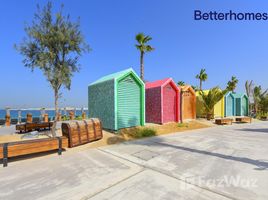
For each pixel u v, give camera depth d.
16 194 4.03
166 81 16.27
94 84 13.87
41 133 11.55
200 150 7.63
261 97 28.31
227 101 25.16
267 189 4.09
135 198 3.77
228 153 7.12
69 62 10.27
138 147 8.29
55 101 10.03
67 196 3.91
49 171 5.36
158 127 14.01
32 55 9.71
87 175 5.03
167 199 3.71
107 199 3.75
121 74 12.28
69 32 9.72
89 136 9.20
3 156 5.80
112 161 6.26
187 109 19.03
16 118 17.55
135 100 13.43
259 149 7.75
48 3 9.52
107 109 12.41
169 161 6.19
